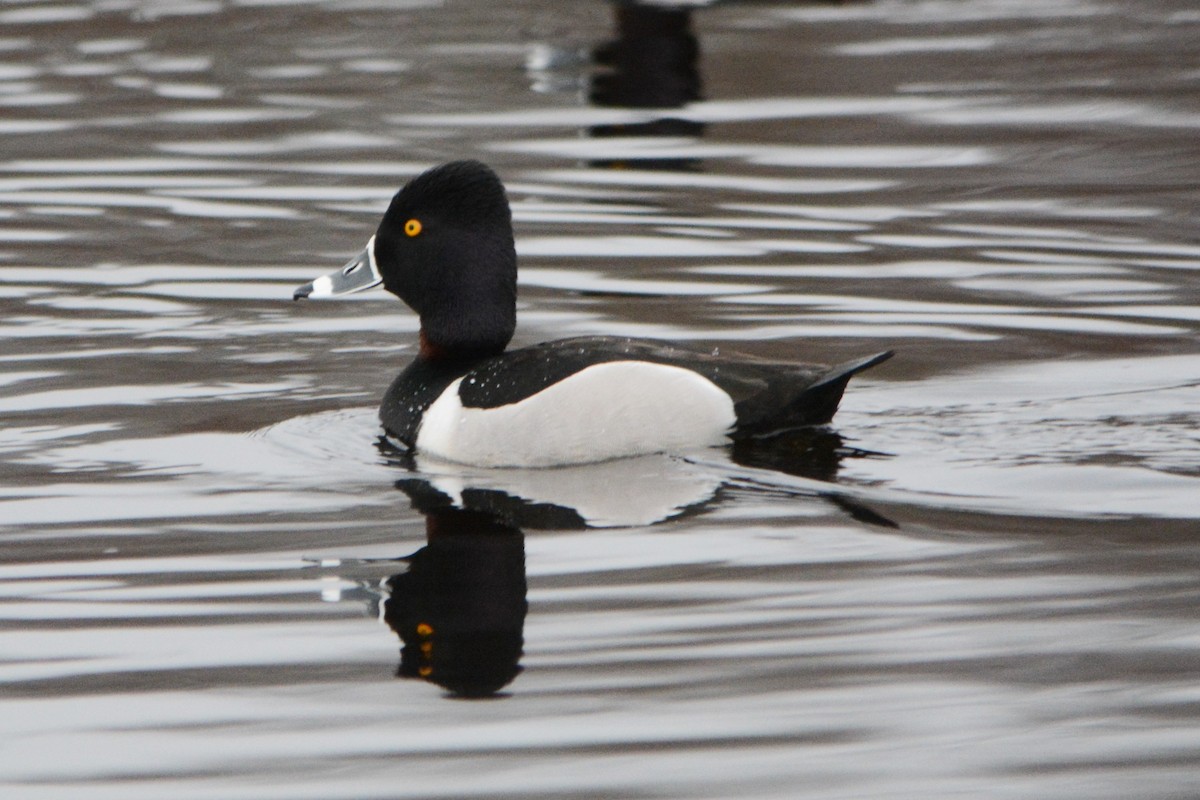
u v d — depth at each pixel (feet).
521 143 66.69
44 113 71.41
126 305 48.01
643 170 62.59
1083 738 24.07
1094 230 54.13
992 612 28.02
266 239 54.39
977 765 23.34
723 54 83.56
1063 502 32.71
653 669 26.27
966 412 38.06
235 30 89.86
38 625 28.30
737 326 45.14
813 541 31.12
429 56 82.89
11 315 46.98
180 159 64.18
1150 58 82.02
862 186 60.39
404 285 39.22
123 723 24.95
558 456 35.88
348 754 23.94
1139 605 28.12
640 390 35.76
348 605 28.86
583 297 47.88
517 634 27.58
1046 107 72.43
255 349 44.52
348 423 39.01
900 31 89.45
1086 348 42.65
